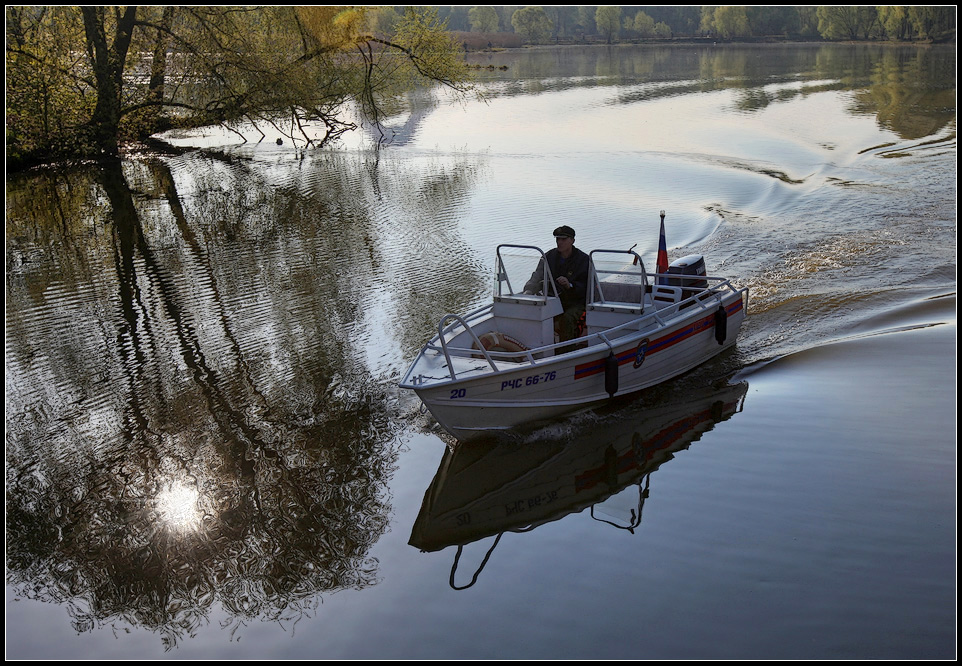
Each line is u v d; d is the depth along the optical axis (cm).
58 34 2652
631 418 856
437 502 713
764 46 9412
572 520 683
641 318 876
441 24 3158
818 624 547
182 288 1303
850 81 4250
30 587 622
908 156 2152
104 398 916
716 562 616
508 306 898
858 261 1283
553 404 841
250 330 1104
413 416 858
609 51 9231
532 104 3800
